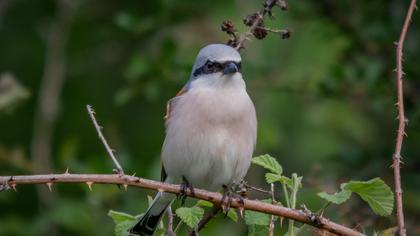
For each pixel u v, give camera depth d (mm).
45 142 13578
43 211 13242
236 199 6578
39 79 15328
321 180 10547
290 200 6738
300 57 13516
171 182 8938
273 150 13859
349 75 11445
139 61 11977
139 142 14742
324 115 13836
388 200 6508
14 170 14203
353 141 13859
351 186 6512
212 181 8766
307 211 6371
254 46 13258
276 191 8516
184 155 8578
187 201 10844
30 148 15328
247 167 8797
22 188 14844
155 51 13805
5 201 13836
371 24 11633
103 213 12438
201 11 13438
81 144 15062
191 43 14102
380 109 11609
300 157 13844
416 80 11391
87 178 6270
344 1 11945
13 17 15023
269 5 8055
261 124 13438
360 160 11375
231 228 12312
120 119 14992
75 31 14992
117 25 13555
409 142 11930
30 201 14867
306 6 12125
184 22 13273
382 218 8766
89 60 15164
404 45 11508
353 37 11805
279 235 9391
